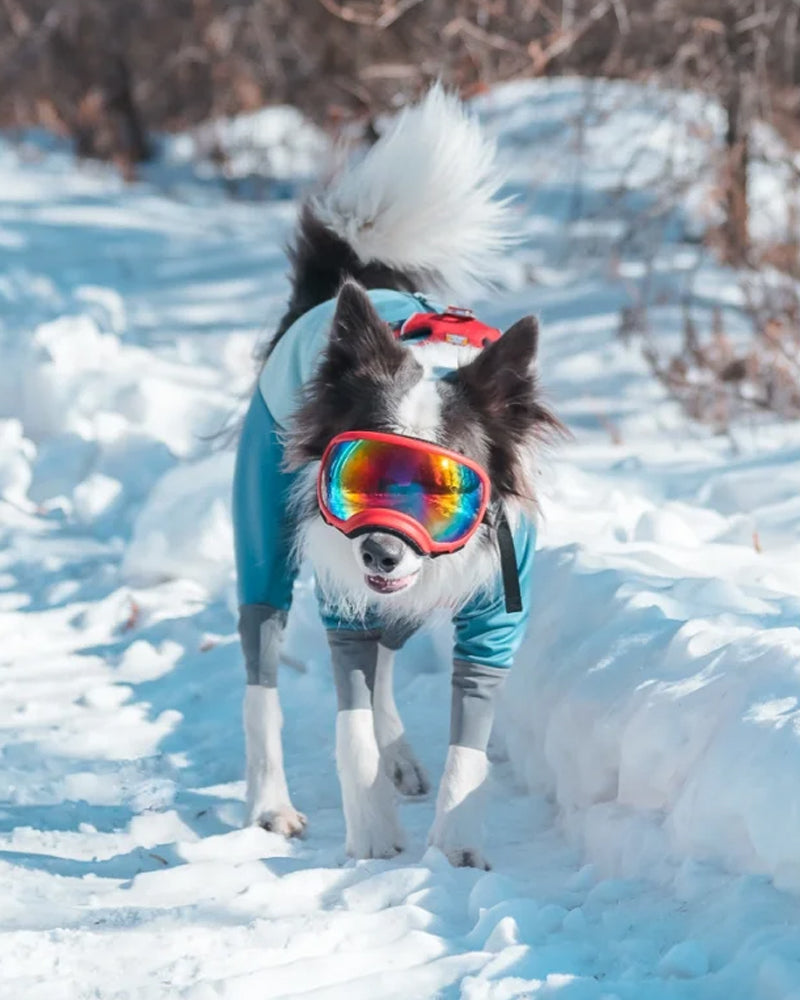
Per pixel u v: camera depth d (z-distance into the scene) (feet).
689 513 23.47
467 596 14.92
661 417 32.68
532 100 50.83
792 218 38.60
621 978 11.16
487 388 14.53
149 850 15.19
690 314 37.93
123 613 23.08
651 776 14.05
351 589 15.06
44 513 28.27
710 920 11.87
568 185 52.60
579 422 32.58
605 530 22.08
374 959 11.79
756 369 32.86
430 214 18.19
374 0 45.14
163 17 76.02
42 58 80.02
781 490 24.98
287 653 20.86
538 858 14.75
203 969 11.82
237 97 76.79
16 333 34.04
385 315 16.96
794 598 17.22
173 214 64.23
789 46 39.34
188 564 24.03
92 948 12.24
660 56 40.37
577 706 15.40
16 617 23.17
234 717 19.25
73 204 65.51
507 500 14.71
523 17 37.37
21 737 18.69
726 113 39.78
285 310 19.61
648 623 16.14
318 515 15.01
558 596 17.81
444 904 13.04
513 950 11.53
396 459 13.89
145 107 81.30
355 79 56.03
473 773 14.83
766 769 12.06
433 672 20.47
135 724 19.15
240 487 16.67
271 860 14.67
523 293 43.37
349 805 15.07
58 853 15.33
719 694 13.75
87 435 30.40
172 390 31.22
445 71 36.86
